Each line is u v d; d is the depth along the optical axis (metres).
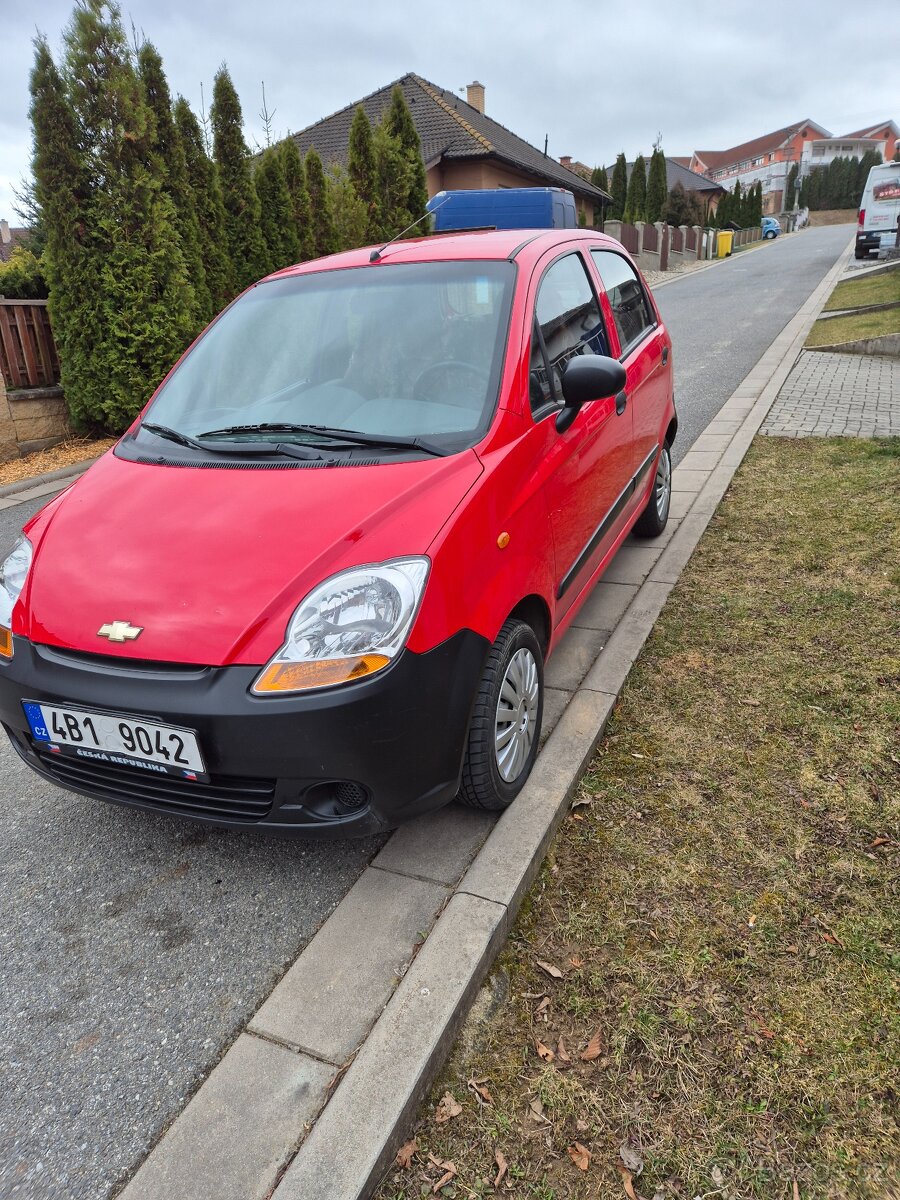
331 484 2.40
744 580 4.27
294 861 2.58
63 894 2.52
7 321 8.51
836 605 3.88
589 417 3.24
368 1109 1.71
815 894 2.26
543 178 27.41
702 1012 1.95
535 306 3.03
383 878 2.42
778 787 2.70
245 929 2.33
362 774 2.07
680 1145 1.68
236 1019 2.05
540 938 2.20
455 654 2.19
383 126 15.81
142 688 2.09
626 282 4.40
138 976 2.20
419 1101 1.80
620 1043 1.89
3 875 2.62
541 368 2.95
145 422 3.14
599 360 2.78
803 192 79.44
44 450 8.80
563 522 2.95
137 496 2.58
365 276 3.29
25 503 7.05
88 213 8.09
